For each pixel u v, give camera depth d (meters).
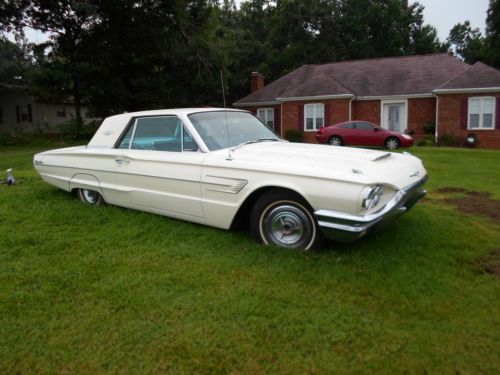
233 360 2.35
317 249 3.76
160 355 2.39
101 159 5.05
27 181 7.30
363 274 3.40
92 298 3.00
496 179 8.38
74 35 22.23
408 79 23.39
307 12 41.03
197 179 4.16
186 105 26.81
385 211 3.44
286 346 2.46
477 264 3.69
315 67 27.61
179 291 3.11
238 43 39.22
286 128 24.05
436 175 8.95
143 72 25.14
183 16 22.38
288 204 3.80
